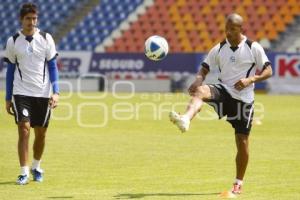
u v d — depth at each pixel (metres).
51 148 44.88
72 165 37.72
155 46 31.95
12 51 31.67
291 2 109.81
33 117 32.19
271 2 110.50
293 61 91.88
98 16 115.38
